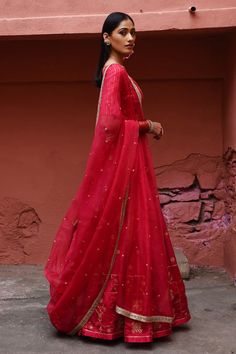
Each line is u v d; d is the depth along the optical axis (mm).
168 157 5219
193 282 4586
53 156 5285
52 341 3184
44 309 3838
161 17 4273
